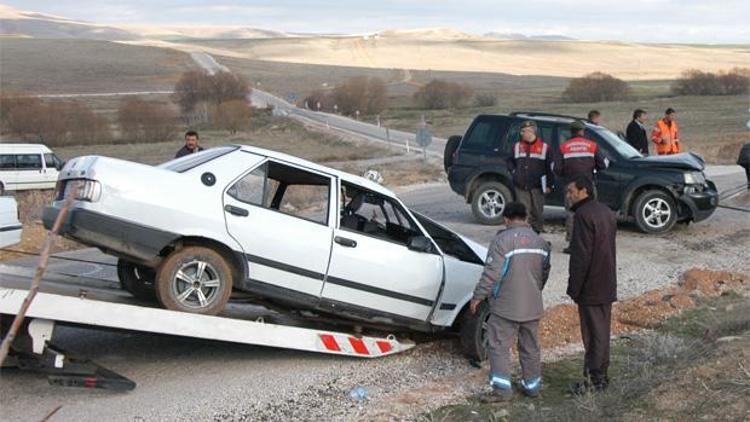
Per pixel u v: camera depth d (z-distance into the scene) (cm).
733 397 575
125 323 683
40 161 2948
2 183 2866
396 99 12138
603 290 686
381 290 803
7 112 6819
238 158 773
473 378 763
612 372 741
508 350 695
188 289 731
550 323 902
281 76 16988
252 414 665
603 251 685
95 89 13588
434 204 1989
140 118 7225
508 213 705
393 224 848
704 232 1483
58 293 704
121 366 781
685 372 648
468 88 11162
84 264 1245
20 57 18400
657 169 1444
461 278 843
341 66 19700
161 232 721
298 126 8238
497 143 1560
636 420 575
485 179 1580
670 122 1809
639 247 1347
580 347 852
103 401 684
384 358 833
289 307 822
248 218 754
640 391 635
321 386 739
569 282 698
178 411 666
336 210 796
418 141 3400
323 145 6406
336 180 806
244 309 863
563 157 1288
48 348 677
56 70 16450
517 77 16725
